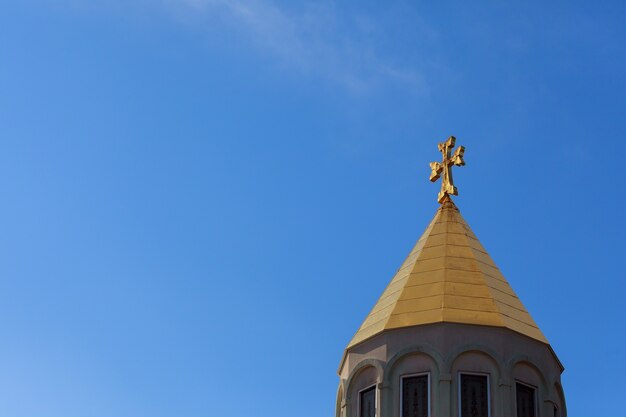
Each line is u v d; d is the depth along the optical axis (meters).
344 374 47.00
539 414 44.69
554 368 46.59
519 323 46.19
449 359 44.19
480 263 48.38
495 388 44.00
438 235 49.81
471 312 45.53
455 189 52.09
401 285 47.84
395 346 45.22
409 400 44.19
